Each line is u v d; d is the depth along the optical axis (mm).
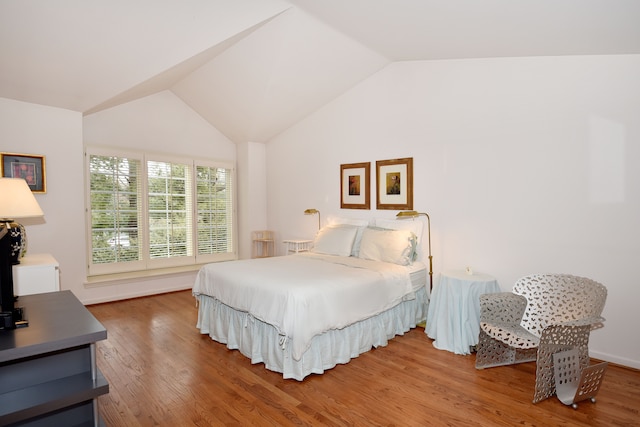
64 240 3842
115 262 4395
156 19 2795
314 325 2414
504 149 3119
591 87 2664
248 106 4512
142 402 2131
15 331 1432
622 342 2574
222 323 3070
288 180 5273
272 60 3604
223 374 2508
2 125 3420
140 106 4582
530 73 2959
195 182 5129
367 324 2908
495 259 3199
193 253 5125
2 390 1443
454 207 3469
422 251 3725
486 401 2154
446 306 3000
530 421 1947
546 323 2500
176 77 4215
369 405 2113
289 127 5191
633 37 2178
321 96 4473
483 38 2660
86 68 3189
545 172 2893
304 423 1933
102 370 2547
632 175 2504
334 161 4629
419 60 3693
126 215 4480
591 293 2332
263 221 5625
